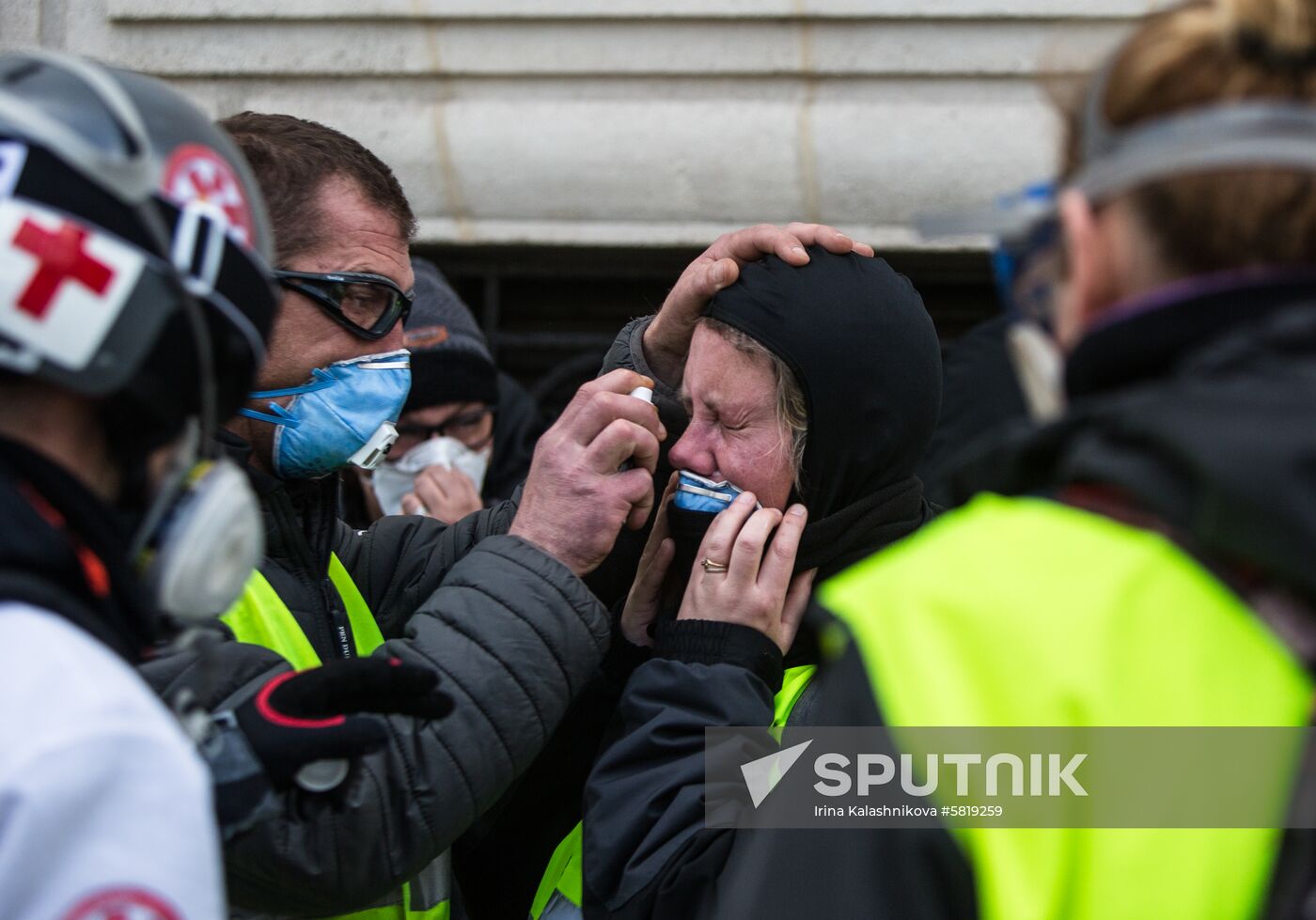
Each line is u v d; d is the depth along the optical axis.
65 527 0.96
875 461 1.83
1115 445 0.89
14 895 0.83
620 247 3.55
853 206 3.43
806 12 3.35
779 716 1.71
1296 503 0.78
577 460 1.70
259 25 3.47
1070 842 0.86
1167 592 0.88
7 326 0.92
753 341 1.80
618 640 1.91
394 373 1.73
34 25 3.46
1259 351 0.85
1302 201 0.87
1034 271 1.02
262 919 1.53
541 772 1.92
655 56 3.43
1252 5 0.90
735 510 1.75
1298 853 0.83
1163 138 0.89
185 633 1.09
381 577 1.97
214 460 1.10
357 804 1.45
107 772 0.86
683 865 1.50
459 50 3.45
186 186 1.04
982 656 0.89
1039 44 3.30
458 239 3.54
